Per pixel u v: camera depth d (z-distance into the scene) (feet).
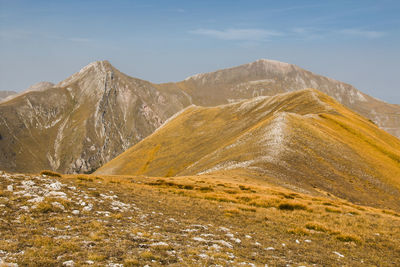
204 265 39.22
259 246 55.67
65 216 56.08
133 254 40.70
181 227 61.72
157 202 87.86
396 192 249.75
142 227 56.95
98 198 74.79
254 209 94.63
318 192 195.72
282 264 46.11
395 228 85.25
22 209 55.11
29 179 77.46
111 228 52.65
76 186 83.87
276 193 147.54
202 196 114.83
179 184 148.46
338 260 54.08
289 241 63.52
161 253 42.45
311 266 47.39
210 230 62.13
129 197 87.20
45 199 61.93
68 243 40.98
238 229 68.13
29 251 37.22
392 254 63.41
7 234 42.45
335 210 107.04
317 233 72.54
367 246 67.21
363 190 235.20
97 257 37.09
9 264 32.63
